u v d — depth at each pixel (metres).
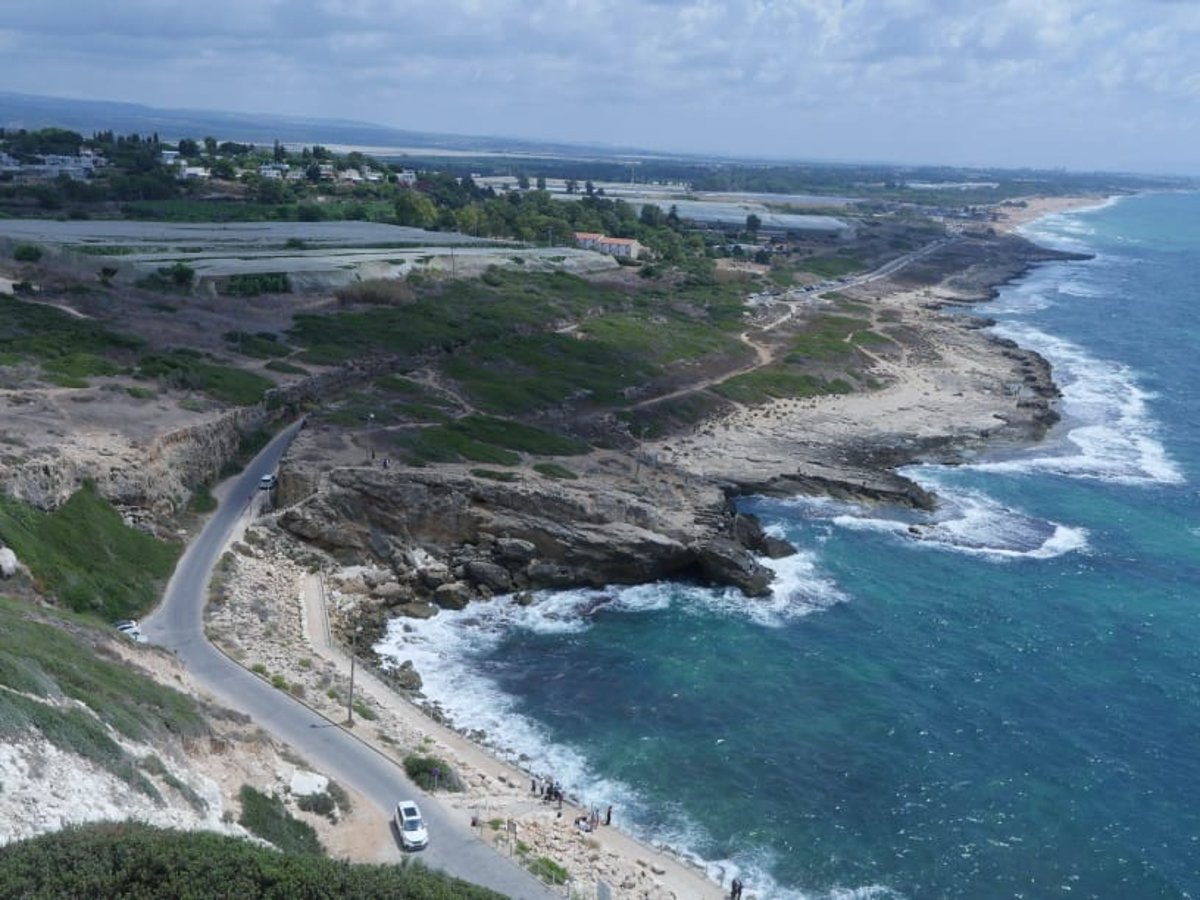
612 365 141.25
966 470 118.12
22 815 30.45
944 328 196.38
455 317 149.62
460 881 33.44
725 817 56.72
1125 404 150.62
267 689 56.66
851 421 132.50
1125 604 85.56
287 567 76.75
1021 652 77.25
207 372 102.81
